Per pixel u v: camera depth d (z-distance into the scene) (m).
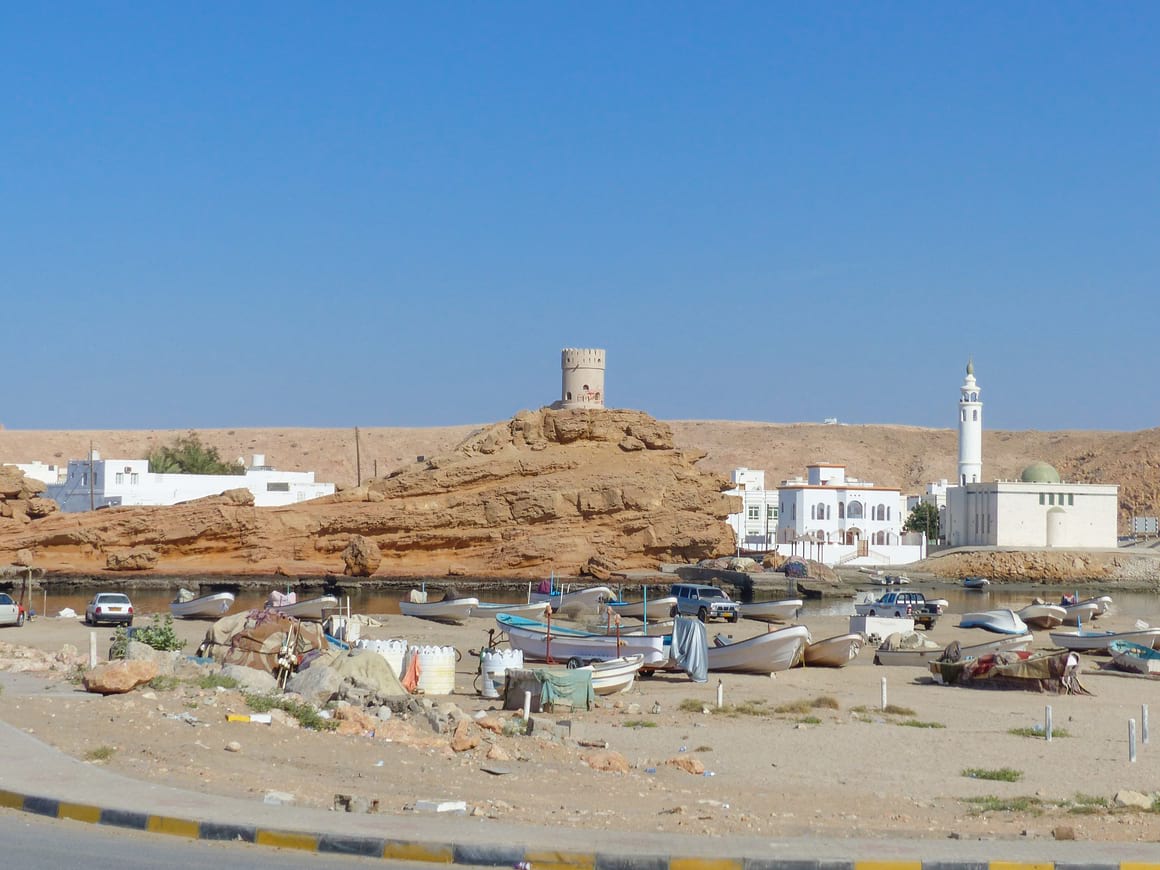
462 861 15.05
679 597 76.25
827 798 22.12
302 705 25.25
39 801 16.61
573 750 24.92
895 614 73.19
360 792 18.50
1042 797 23.09
